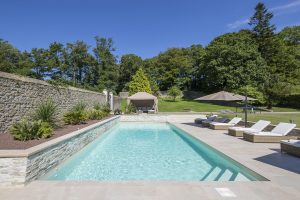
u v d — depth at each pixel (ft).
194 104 140.77
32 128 26.86
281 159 23.62
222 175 21.79
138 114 92.63
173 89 157.28
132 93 160.86
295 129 35.81
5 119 31.27
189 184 16.47
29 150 18.12
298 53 166.09
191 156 30.86
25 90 36.14
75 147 29.81
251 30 165.89
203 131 48.47
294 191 15.10
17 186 16.33
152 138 47.96
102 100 90.99
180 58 196.24
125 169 24.62
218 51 149.79
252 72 135.74
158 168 24.89
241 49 144.25
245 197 14.16
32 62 121.08
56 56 145.48
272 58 156.76
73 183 16.80
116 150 35.37
